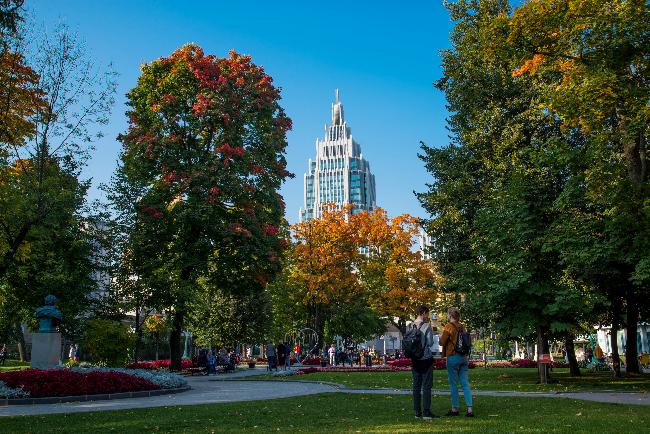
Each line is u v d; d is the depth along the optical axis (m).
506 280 20.23
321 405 13.16
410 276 53.19
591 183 20.19
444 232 31.69
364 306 63.28
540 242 20.16
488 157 30.25
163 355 64.12
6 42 20.61
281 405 13.45
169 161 34.03
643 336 51.94
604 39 18.83
